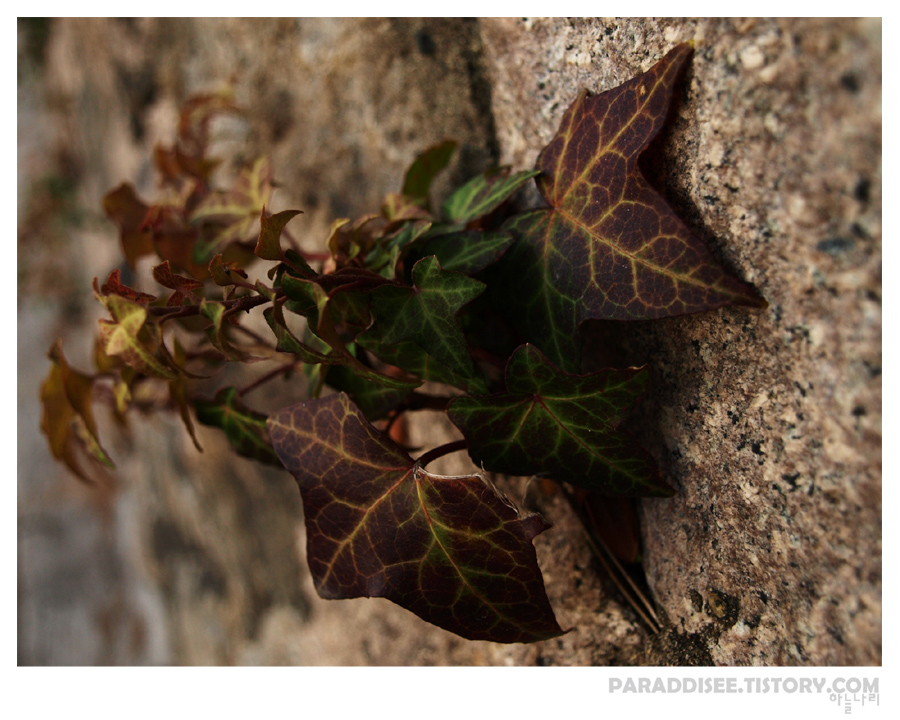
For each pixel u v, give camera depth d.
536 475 0.22
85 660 0.58
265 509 0.36
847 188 0.19
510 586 0.21
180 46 0.38
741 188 0.20
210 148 0.35
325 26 0.29
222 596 0.42
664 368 0.23
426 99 0.27
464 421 0.22
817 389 0.20
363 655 0.30
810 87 0.20
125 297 0.22
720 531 0.22
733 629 0.22
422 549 0.22
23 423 0.63
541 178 0.23
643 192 0.21
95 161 0.53
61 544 0.62
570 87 0.24
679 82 0.21
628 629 0.24
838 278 0.20
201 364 0.29
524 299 0.23
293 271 0.22
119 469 0.56
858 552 0.20
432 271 0.22
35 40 0.62
